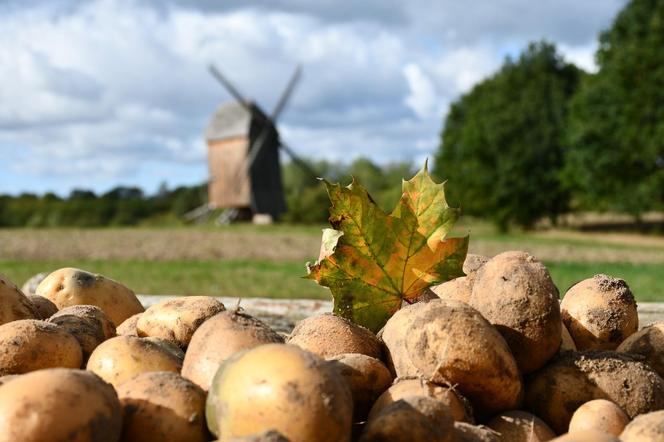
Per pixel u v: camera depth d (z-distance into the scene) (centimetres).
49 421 177
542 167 4194
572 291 309
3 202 7081
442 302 244
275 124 4959
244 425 189
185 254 2306
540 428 236
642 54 3406
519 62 4619
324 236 300
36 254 2217
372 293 306
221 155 4919
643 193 3450
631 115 3456
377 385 240
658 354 272
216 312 302
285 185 7781
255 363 195
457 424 218
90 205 7100
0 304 302
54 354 252
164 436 206
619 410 231
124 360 246
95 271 1680
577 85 4447
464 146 4434
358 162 7975
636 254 2538
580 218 5541
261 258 2222
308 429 185
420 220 298
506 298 253
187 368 238
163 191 7550
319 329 269
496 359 228
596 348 293
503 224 4388
